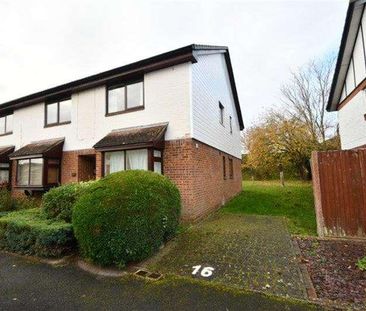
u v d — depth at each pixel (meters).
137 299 3.26
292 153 22.27
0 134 13.69
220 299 3.19
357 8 8.59
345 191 5.77
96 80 9.77
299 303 3.05
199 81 9.01
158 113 8.50
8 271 4.34
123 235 4.22
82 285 3.73
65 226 5.04
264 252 4.86
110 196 4.42
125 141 7.97
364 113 9.23
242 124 17.94
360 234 5.61
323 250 4.93
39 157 10.38
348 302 3.03
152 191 4.88
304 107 22.12
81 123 10.43
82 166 10.51
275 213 9.47
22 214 6.30
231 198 13.48
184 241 5.70
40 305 3.16
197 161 8.25
